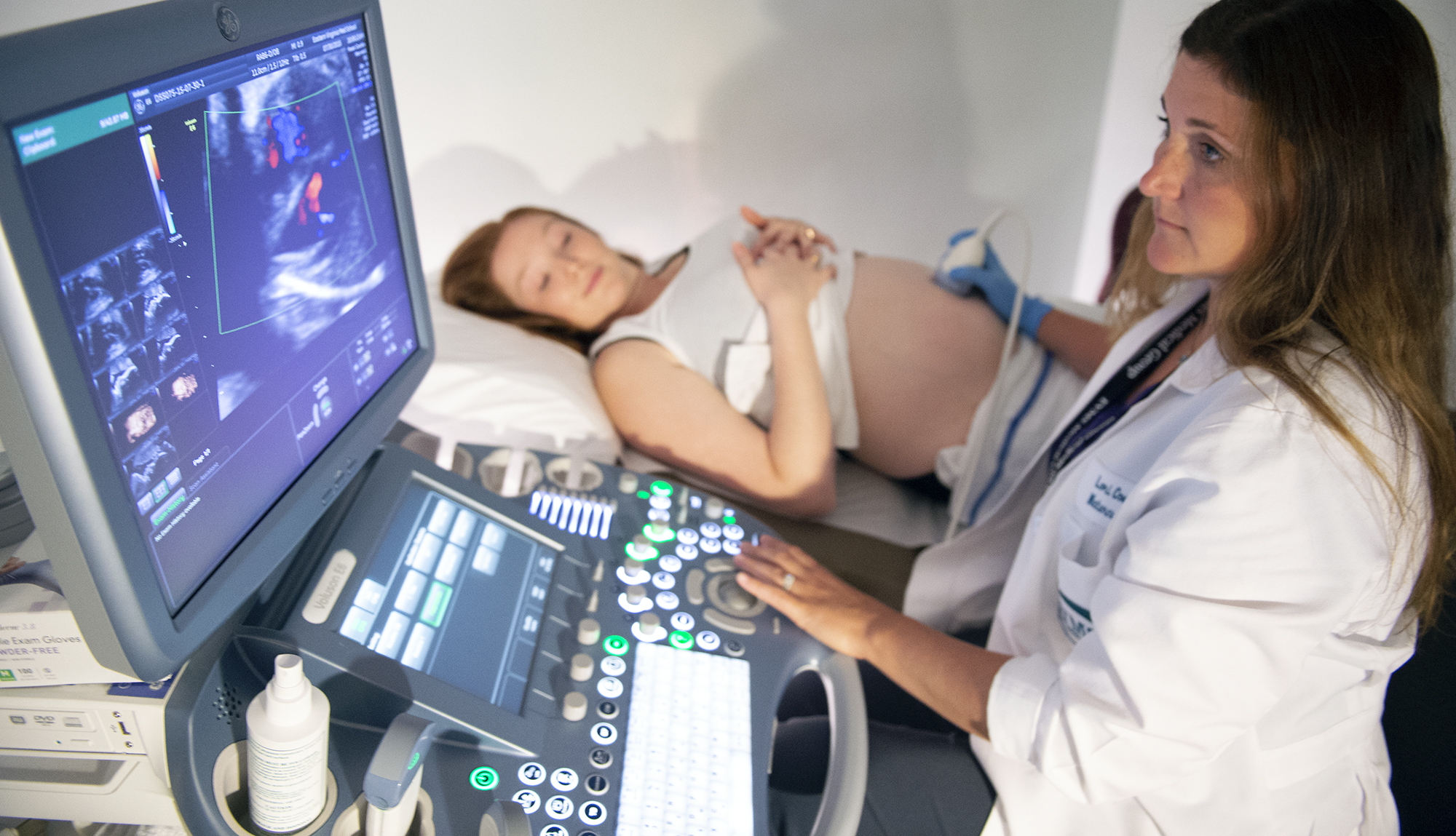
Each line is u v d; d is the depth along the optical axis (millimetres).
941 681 891
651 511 1046
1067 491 1007
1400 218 753
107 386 506
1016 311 1486
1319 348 775
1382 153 739
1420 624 1004
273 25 634
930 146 2012
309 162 715
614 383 1471
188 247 576
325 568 753
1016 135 2086
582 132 1678
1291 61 749
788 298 1438
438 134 1558
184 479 586
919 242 2125
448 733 709
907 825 927
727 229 1594
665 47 1671
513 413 1372
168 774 610
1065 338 1519
